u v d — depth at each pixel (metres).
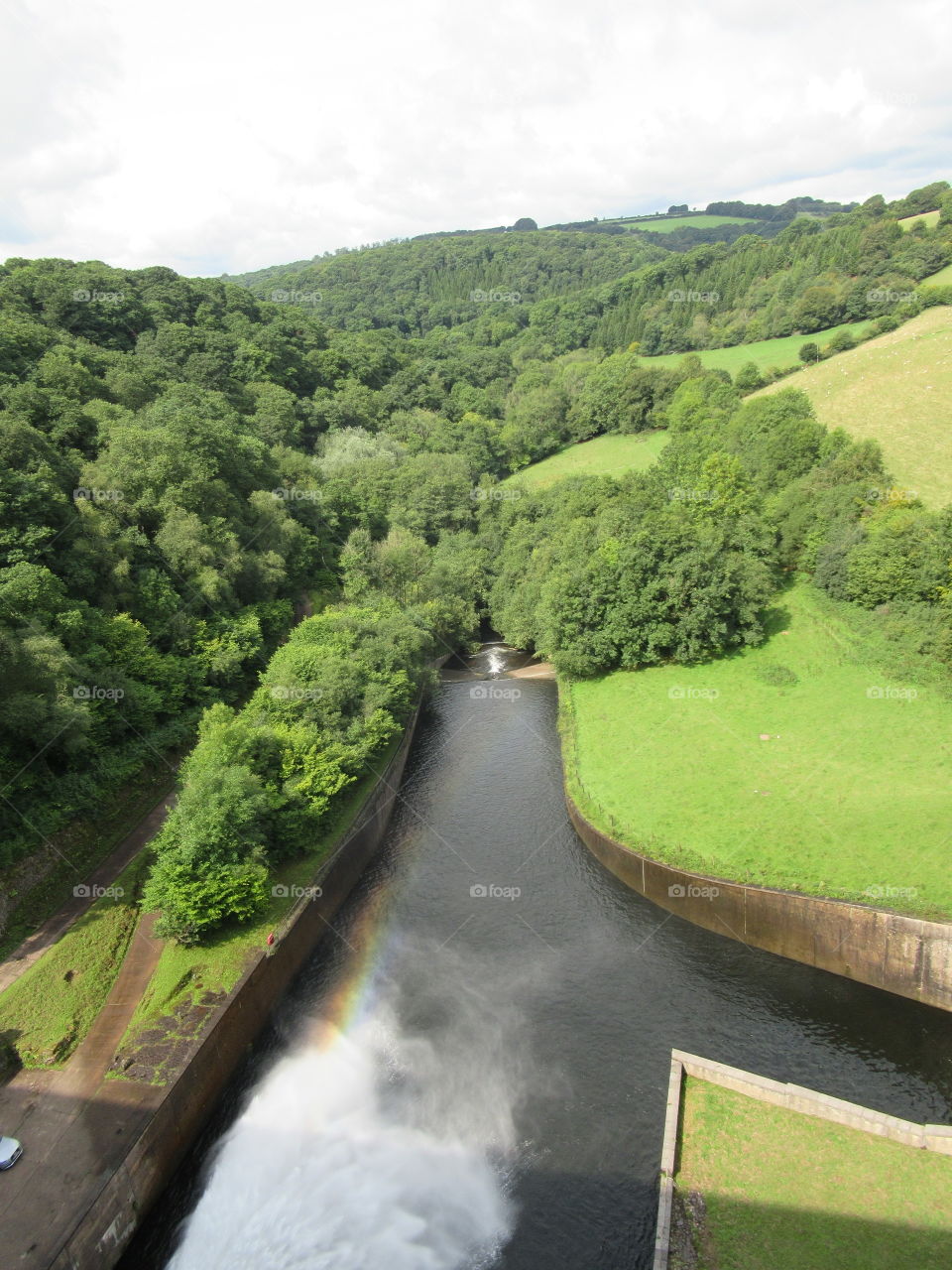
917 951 34.34
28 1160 25.89
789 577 71.56
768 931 38.47
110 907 38.31
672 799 47.12
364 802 49.53
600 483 84.06
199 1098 30.42
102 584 52.75
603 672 66.31
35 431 54.47
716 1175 26.00
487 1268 25.25
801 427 79.75
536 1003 36.22
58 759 42.56
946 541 58.00
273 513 71.75
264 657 62.12
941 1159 26.08
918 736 49.00
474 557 92.62
